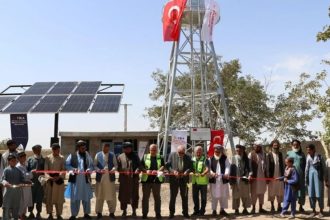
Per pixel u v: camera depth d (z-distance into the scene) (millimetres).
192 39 21828
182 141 20109
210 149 20094
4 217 11266
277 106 32469
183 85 30375
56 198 12633
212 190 13422
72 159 12742
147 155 13234
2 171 12258
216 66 21938
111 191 12914
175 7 21391
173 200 12977
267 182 14008
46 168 12680
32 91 21656
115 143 30094
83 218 12820
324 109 17422
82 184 12617
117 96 20688
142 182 12867
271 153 14109
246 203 13641
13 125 19641
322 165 13156
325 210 14242
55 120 19266
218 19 21547
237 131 32656
